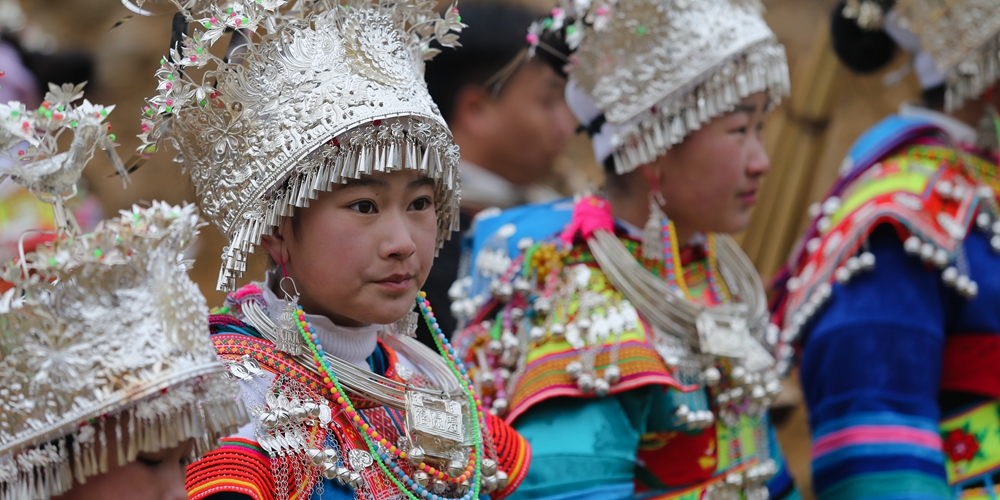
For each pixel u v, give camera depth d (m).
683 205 5.81
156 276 3.03
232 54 3.78
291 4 3.89
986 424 6.36
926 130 6.81
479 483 4.11
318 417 3.73
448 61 7.73
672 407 5.54
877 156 6.84
